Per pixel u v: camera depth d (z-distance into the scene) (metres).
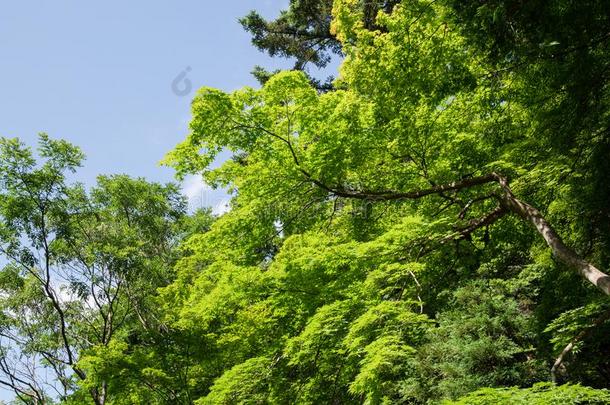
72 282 15.21
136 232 17.25
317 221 9.31
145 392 11.19
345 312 6.70
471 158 8.76
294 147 8.09
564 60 6.48
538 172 7.40
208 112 7.24
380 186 9.14
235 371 8.06
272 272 7.80
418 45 7.66
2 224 14.09
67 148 14.62
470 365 10.76
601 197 7.20
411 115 8.23
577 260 5.59
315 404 8.12
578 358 8.27
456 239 8.02
